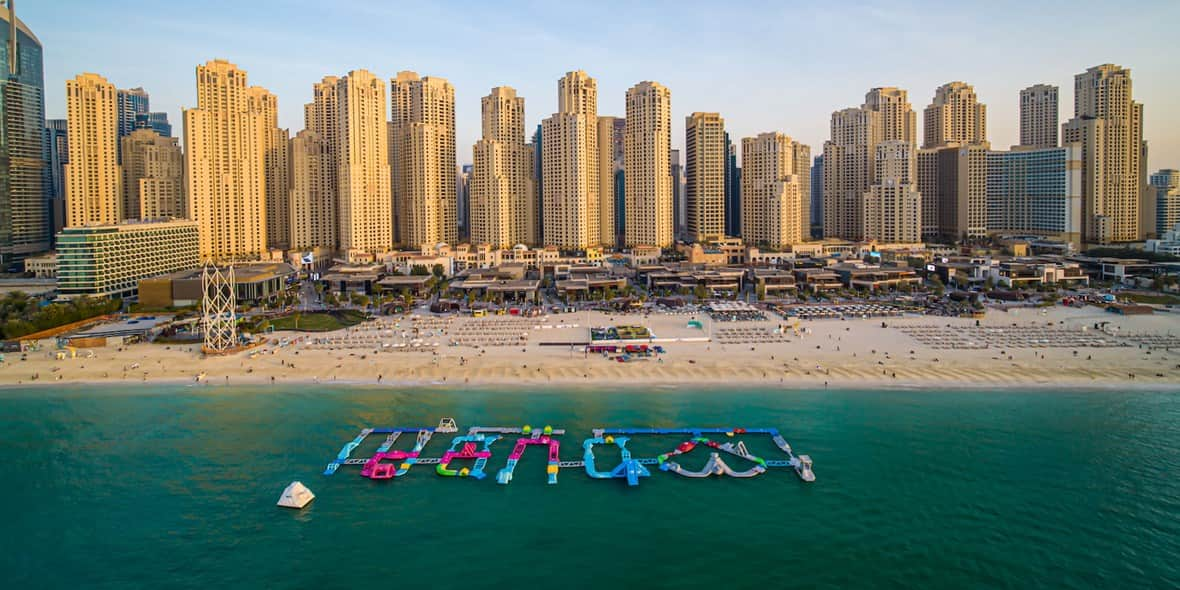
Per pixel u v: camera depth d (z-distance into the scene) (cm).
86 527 16700
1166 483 18175
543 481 18725
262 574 14938
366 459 19950
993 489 17975
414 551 15675
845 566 15075
